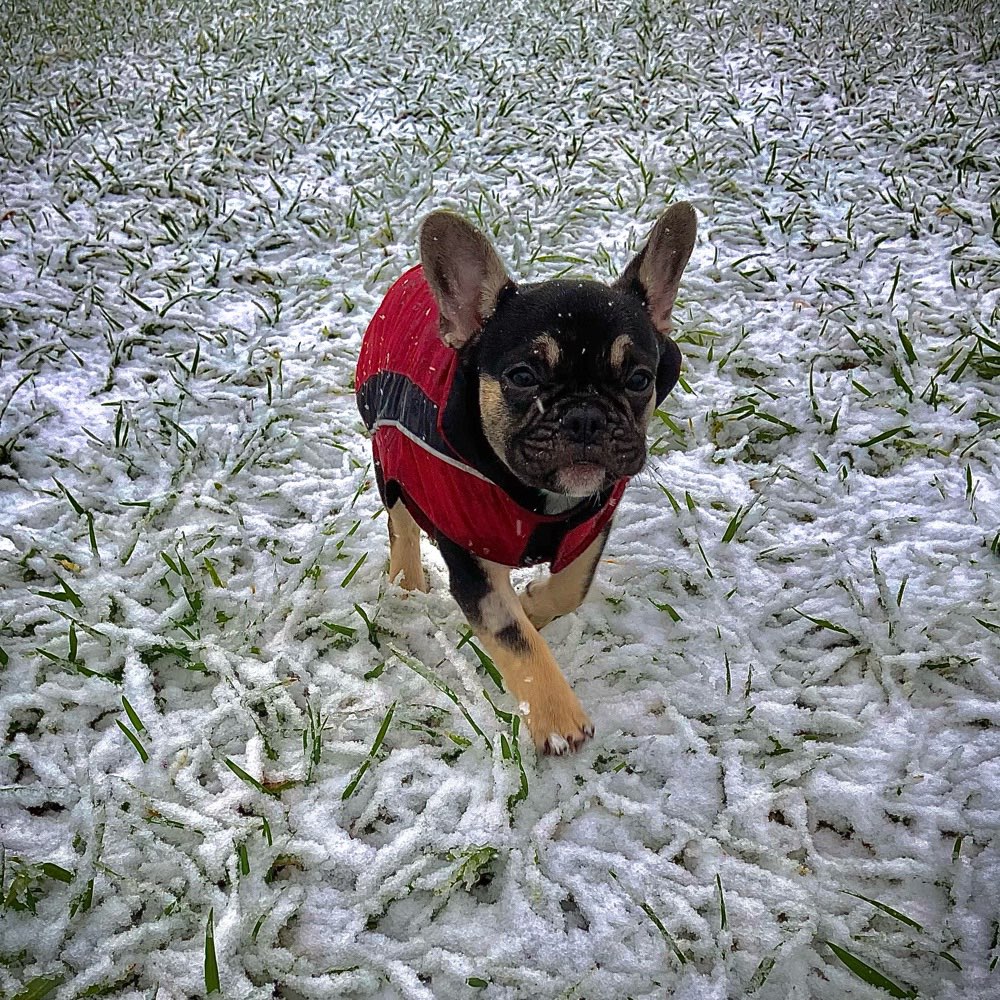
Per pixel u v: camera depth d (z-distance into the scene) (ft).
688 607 2.43
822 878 1.81
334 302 3.69
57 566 2.47
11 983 1.64
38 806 1.94
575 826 1.92
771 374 3.24
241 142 5.05
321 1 7.58
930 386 3.05
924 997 1.63
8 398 3.03
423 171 4.64
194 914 1.73
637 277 2.10
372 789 1.97
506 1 7.47
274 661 2.22
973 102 5.06
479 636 2.05
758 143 4.79
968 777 1.97
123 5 7.33
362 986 1.65
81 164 4.76
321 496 2.74
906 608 2.36
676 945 1.68
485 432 1.92
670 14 6.91
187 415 3.12
